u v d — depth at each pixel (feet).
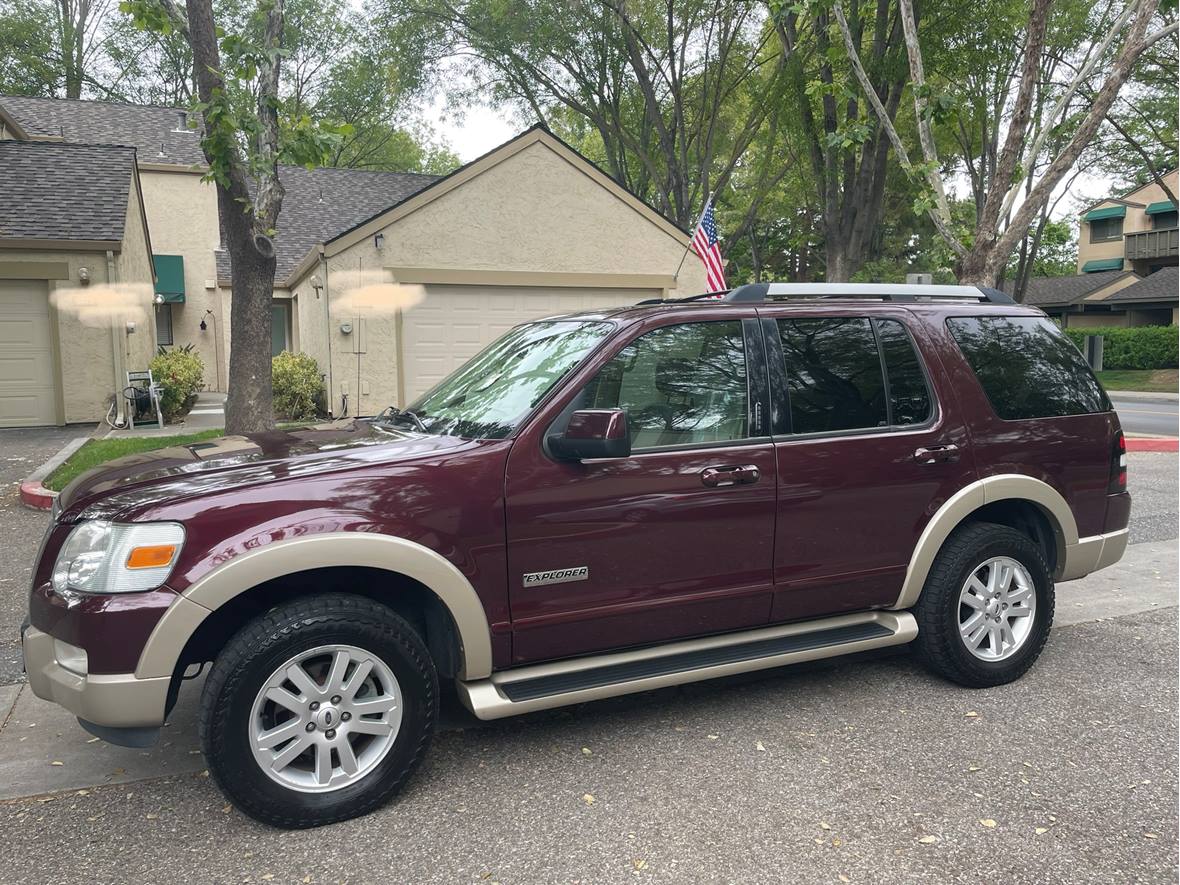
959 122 67.46
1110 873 8.87
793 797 10.43
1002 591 13.87
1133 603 18.60
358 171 80.43
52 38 110.22
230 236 31.07
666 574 11.52
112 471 11.30
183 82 115.55
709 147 71.31
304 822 9.78
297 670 9.73
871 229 59.00
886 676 14.46
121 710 9.19
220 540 9.46
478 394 12.44
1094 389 14.96
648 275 51.06
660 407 11.74
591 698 11.00
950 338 13.82
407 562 10.02
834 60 36.65
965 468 13.41
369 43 74.18
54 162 52.08
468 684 10.81
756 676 14.49
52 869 9.09
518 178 47.80
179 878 8.91
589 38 70.38
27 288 46.91
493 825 9.88
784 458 12.14
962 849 9.31
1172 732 12.18
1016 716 12.77
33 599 9.84
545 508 10.77
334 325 45.68
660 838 9.57
